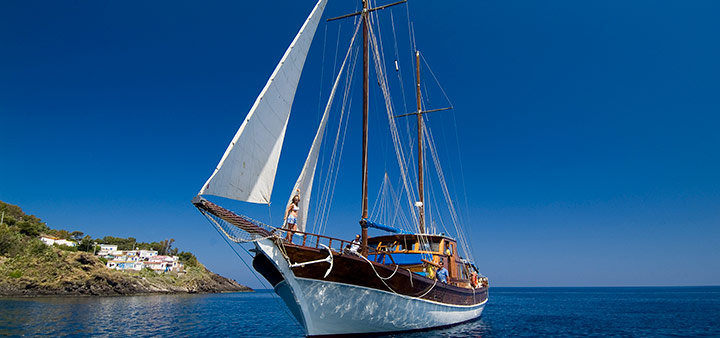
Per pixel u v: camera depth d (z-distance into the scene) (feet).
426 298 68.74
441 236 82.58
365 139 69.26
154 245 583.58
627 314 170.60
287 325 120.26
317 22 61.82
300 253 54.08
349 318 59.47
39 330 103.45
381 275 59.26
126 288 381.19
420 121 132.46
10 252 332.19
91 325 117.08
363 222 66.39
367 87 71.77
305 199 63.00
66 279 339.77
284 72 53.93
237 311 181.16
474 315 99.91
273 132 51.42
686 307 227.40
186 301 278.67
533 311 188.44
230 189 45.60
